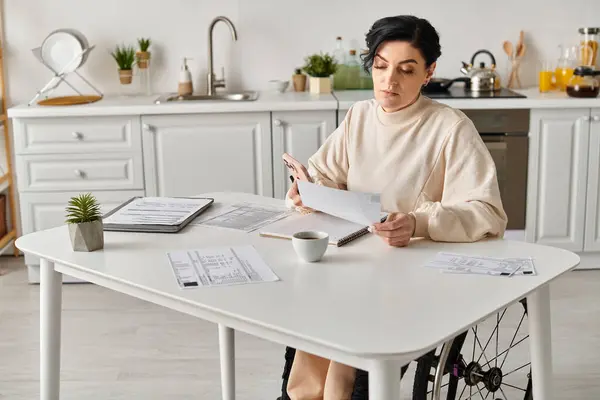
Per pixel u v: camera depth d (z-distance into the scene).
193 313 1.77
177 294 1.76
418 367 2.04
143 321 3.67
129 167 4.12
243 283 1.82
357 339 1.51
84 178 4.12
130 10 4.52
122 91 4.53
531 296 2.01
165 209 2.41
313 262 1.96
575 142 4.09
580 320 3.57
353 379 2.07
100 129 4.08
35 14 4.50
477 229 2.11
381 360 1.48
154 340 3.46
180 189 4.15
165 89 4.62
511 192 4.12
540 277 1.83
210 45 4.41
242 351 3.34
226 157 4.11
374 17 4.52
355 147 2.42
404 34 2.18
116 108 4.03
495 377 2.24
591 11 4.53
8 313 3.78
